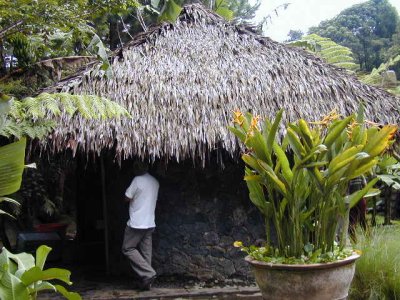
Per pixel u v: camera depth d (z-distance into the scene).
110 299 5.37
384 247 4.70
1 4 5.17
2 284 3.19
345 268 3.35
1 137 5.57
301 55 6.36
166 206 5.96
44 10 5.46
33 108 4.60
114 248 6.38
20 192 8.32
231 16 8.70
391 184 8.35
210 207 5.95
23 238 7.23
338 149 3.51
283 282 3.31
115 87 5.59
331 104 5.83
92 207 7.72
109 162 6.35
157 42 6.16
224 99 5.62
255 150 3.42
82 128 5.11
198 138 5.27
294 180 3.40
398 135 5.92
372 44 19.31
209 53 6.12
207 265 5.90
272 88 5.82
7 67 7.26
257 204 3.62
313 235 3.49
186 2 10.51
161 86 5.62
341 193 3.48
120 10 6.36
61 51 7.24
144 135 5.20
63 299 5.45
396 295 4.41
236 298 5.44
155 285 5.84
